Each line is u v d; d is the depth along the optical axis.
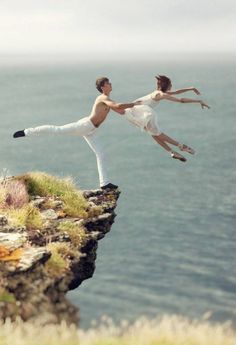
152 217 129.50
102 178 11.77
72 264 9.13
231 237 114.06
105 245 112.69
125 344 6.21
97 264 102.88
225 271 97.44
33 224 10.06
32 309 7.55
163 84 10.50
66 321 7.84
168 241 113.38
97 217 10.94
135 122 10.61
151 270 99.50
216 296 88.12
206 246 109.31
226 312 81.06
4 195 10.97
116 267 101.38
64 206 11.06
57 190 11.71
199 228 120.44
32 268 8.26
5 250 8.67
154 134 10.57
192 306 84.38
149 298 88.06
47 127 10.87
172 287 91.56
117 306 84.38
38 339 6.27
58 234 9.84
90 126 10.92
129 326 6.50
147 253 107.62
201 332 6.33
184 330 6.41
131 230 121.12
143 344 6.21
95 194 11.70
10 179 11.80
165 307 83.88
